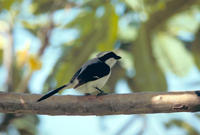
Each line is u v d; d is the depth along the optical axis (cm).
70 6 1284
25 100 882
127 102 865
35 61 1309
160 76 1079
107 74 1022
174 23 1143
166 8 1077
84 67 1019
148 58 1067
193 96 845
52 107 880
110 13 1048
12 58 1402
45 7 1370
